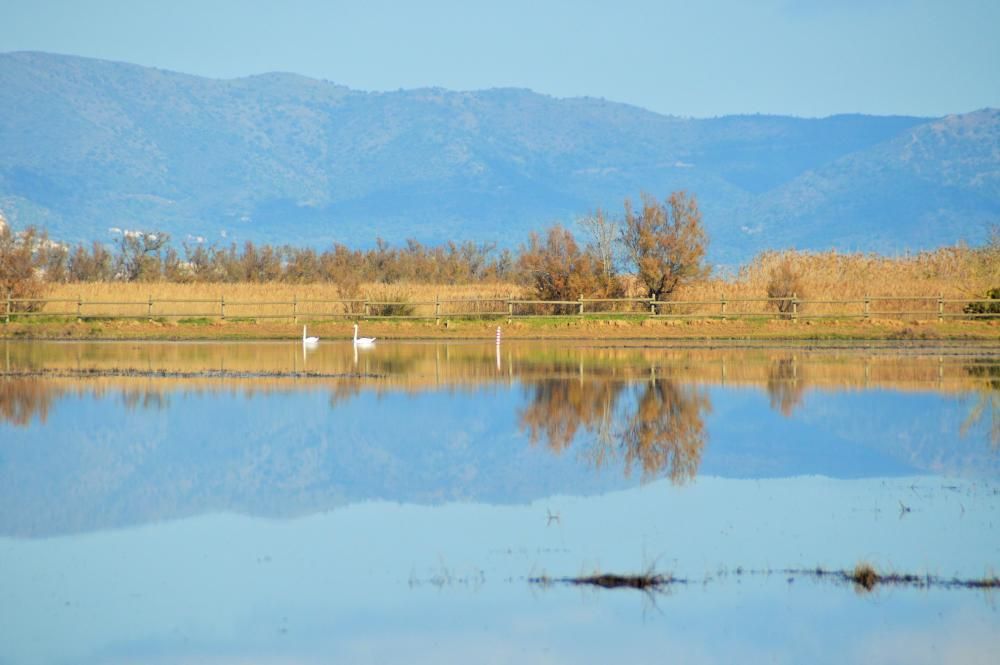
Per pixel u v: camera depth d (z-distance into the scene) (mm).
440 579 57219
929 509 69938
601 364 147750
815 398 114125
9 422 102000
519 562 59719
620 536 64250
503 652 48188
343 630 50625
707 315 197875
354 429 98562
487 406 110250
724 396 115938
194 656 47812
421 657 47688
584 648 48219
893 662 46906
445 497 74562
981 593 54281
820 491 75188
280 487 77688
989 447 89250
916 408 107375
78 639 49688
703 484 77438
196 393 120000
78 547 63406
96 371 139750
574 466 83438
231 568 59281
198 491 76438
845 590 54969
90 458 86875
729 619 51469
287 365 148750
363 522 68375
